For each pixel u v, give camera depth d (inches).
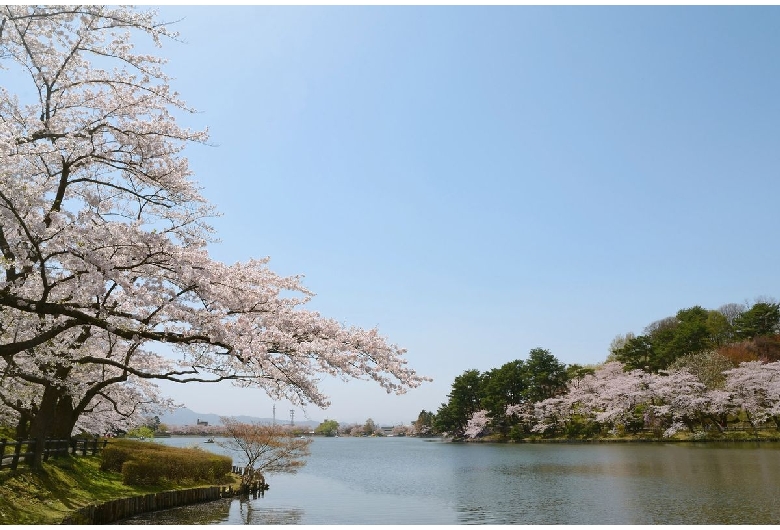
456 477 1556.3
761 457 1599.4
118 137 517.0
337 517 909.2
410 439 7022.6
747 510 818.8
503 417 3784.5
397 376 512.7
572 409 3319.4
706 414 2573.8
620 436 2844.5
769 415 2496.3
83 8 500.1
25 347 479.2
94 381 884.6
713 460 1552.7
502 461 2036.2
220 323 472.7
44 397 759.1
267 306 517.7
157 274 511.2
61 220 476.1
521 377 3592.5
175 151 554.6
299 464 1333.7
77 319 501.7
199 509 922.7
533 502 1008.9
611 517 821.2
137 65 545.3
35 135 502.3
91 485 809.5
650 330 4370.1
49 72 546.6
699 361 2704.2
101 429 1183.6
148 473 927.7
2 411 789.2
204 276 497.7
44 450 778.2
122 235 473.7
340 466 2206.0
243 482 1174.3
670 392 2541.8
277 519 880.3
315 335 519.8
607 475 1352.1
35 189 489.7
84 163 526.6
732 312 4274.1
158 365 962.7
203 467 1150.3
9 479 650.8
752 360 2780.5
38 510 599.5
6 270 547.8
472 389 4232.3
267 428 1307.8
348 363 502.3
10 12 482.0
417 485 1401.3
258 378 537.6
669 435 2573.8
